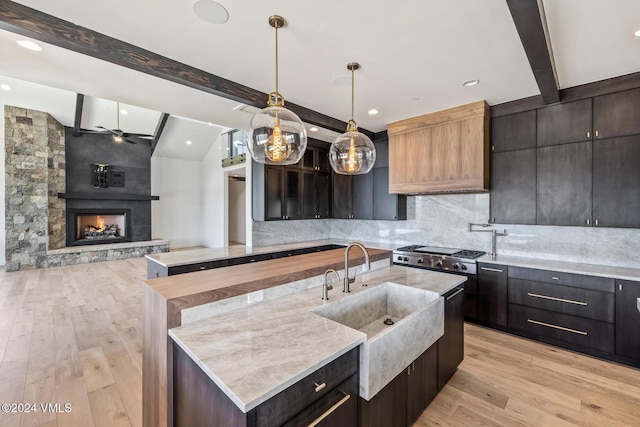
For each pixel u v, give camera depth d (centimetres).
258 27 208
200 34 216
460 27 207
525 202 350
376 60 254
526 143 349
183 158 1042
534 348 310
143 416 189
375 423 159
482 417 211
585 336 294
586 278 293
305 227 571
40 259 682
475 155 361
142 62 234
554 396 234
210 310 172
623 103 290
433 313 208
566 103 322
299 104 361
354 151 265
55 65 250
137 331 353
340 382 139
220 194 967
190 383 139
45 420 207
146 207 878
